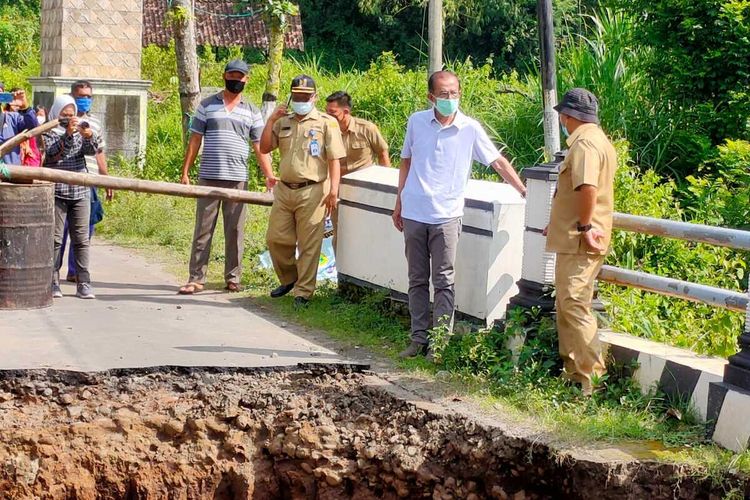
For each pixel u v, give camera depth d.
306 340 7.59
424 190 6.99
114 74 17.36
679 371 5.86
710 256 8.57
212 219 9.17
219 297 9.09
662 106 13.00
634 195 9.20
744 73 11.77
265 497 6.21
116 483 6.09
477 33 36.78
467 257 7.29
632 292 7.68
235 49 33.88
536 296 6.69
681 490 5.17
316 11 41.09
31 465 5.96
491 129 13.97
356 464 6.02
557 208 6.07
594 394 6.05
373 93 17.20
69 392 6.40
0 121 10.82
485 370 6.69
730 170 10.42
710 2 11.82
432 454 5.86
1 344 7.00
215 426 6.27
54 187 8.38
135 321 7.93
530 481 5.60
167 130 19.77
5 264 8.08
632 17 13.18
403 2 39.91
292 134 8.66
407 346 7.38
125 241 12.14
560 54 14.46
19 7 40.03
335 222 9.11
